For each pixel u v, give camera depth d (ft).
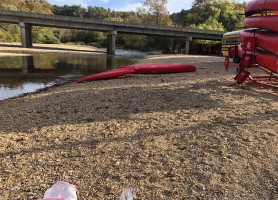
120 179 11.84
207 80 38.63
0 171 12.79
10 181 11.87
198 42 213.87
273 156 13.25
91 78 44.47
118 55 159.63
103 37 294.05
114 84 38.45
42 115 22.58
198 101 25.20
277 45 27.22
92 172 12.53
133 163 13.25
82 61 99.30
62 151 15.01
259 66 33.01
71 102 26.84
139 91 31.22
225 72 51.39
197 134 16.58
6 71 60.85
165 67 52.08
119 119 20.56
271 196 10.16
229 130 16.94
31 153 14.83
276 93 28.58
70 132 18.07
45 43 269.64
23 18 159.94
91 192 10.93
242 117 19.62
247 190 10.61
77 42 297.53
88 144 15.89
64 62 90.89
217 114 20.66
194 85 34.01
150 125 18.84
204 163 12.87
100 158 13.94
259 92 28.89
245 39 31.55
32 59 94.68
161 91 30.58
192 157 13.57
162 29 180.75
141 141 15.97
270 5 28.17
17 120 21.40
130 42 271.49
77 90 34.50
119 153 14.46
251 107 22.50
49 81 48.62
